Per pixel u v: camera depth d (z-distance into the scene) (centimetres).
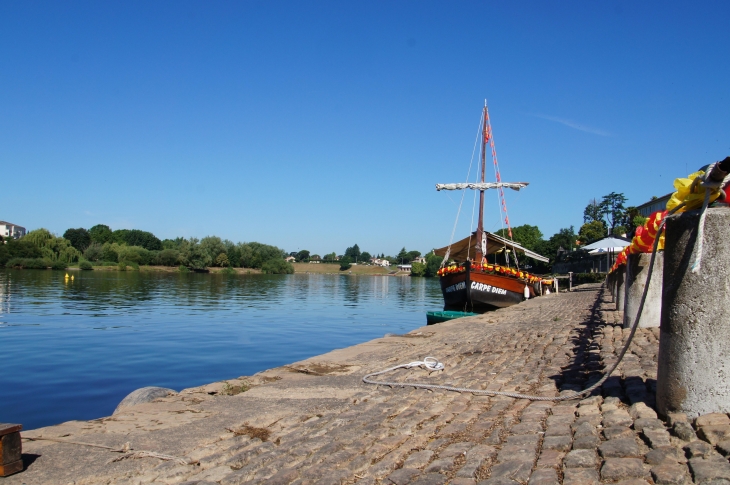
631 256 1116
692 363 434
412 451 462
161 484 413
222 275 10925
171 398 689
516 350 1038
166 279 8144
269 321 2991
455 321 1947
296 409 623
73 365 1556
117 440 511
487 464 414
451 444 467
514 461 407
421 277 16688
